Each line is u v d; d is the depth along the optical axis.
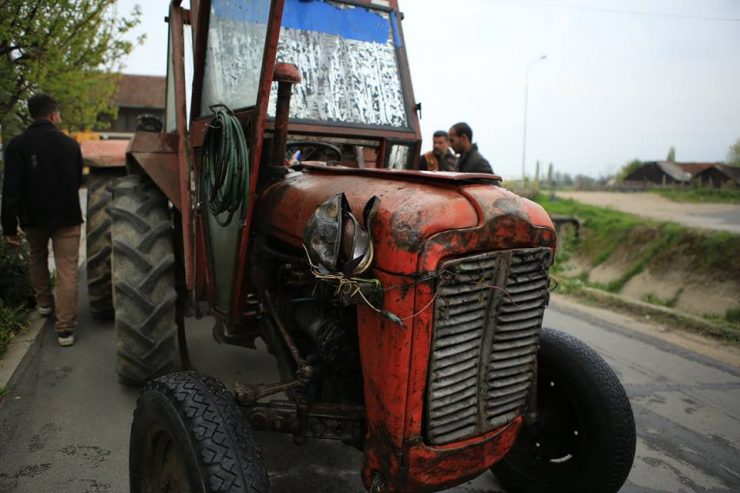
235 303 2.54
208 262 2.87
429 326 1.67
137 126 5.24
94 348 4.09
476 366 1.85
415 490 1.81
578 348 2.37
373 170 2.04
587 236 11.45
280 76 2.22
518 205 1.81
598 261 10.52
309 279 2.16
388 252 1.66
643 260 9.41
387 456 1.77
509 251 1.79
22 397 3.29
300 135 2.84
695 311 7.62
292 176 2.41
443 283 1.66
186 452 1.67
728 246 8.18
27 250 4.75
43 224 3.88
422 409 1.76
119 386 3.52
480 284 1.75
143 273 3.08
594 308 6.28
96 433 2.97
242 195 2.19
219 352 4.15
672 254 9.02
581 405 2.28
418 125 3.20
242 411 1.91
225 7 2.59
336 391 2.17
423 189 1.80
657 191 26.83
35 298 4.60
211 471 1.62
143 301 3.04
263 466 1.71
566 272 10.62
